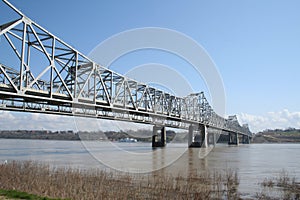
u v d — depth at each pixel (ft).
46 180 67.56
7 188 59.72
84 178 74.28
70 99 134.82
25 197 49.88
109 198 55.31
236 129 515.50
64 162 128.26
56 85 147.64
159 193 62.44
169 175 91.45
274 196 65.51
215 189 70.79
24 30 108.99
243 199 62.39
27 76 114.42
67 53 136.26
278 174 101.76
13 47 109.29
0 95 107.86
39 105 140.05
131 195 60.13
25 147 277.23
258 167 124.57
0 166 83.56
